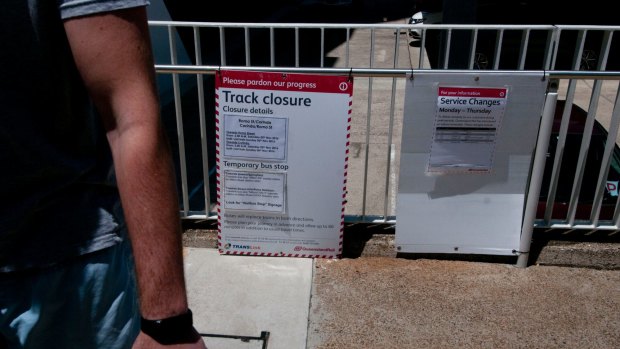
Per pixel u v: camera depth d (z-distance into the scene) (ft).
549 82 10.37
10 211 3.83
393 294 10.89
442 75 10.37
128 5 3.48
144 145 3.54
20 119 3.64
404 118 10.72
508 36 31.17
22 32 3.47
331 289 11.02
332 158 11.08
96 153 4.19
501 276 11.46
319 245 11.76
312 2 80.74
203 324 10.05
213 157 21.63
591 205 12.82
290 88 10.64
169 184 3.66
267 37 42.83
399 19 66.18
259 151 11.07
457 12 28.27
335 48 38.88
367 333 9.88
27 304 4.11
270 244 11.81
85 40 3.45
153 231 3.59
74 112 3.88
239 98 10.77
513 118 10.66
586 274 11.60
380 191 18.35
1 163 3.71
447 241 11.63
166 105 27.40
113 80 3.54
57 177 3.94
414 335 9.83
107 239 4.25
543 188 13.28
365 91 30.30
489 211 11.39
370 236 12.26
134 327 4.68
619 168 13.32
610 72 10.40
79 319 4.30
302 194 11.35
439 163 11.02
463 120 10.67
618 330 9.99
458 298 10.80
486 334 9.85
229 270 11.55
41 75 3.62
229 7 46.70
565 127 11.09
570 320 10.23
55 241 4.04
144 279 3.61
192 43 32.50
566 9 33.35
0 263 3.95
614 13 33.14
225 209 11.59
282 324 10.09
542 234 12.17
